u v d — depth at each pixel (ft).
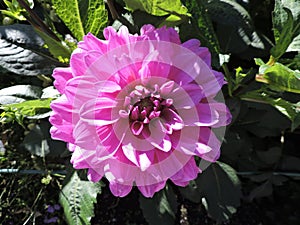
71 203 1.01
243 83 0.95
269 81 0.78
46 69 0.94
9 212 1.18
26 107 0.85
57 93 0.90
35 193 1.19
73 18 0.83
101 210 1.21
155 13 0.87
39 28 0.96
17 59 0.93
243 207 1.24
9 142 1.18
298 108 0.87
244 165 1.19
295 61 0.85
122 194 0.71
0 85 1.15
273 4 1.09
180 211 1.20
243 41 1.01
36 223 1.19
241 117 1.07
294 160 1.19
